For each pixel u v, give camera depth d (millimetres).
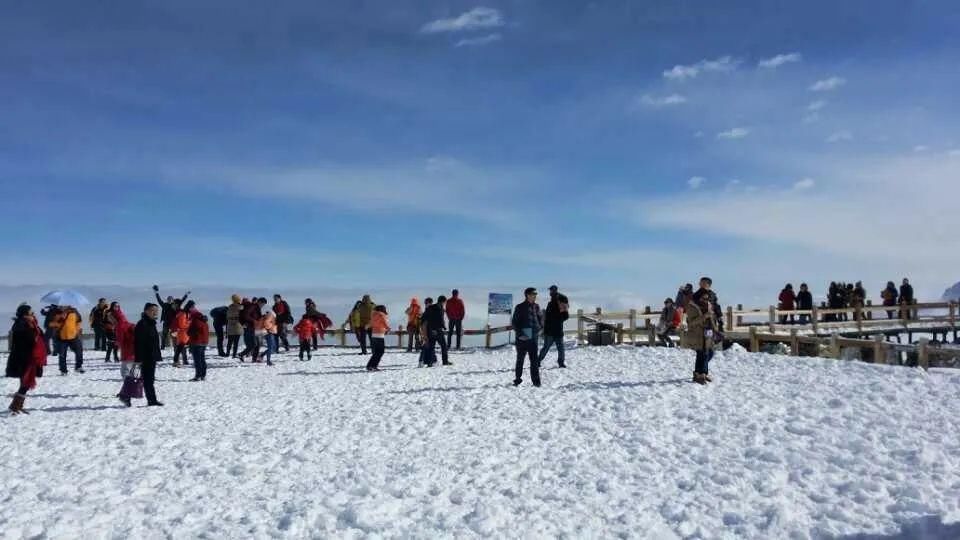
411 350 30391
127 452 11148
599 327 26641
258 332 25500
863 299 35250
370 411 14727
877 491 8461
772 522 7469
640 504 8289
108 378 21109
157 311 16203
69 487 9039
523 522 7672
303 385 19422
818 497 8344
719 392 15219
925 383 15500
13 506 8273
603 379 17953
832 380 16219
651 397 14844
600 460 10258
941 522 7258
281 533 7309
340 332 33562
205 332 21172
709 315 16188
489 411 14203
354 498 8594
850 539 7000
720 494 8562
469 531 7395
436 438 11922
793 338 21500
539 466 10047
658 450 10789
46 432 12883
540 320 17641
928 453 9727
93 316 30875
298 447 11367
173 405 16094
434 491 8914
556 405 14578
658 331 26062
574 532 7391
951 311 34625
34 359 15039
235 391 18500
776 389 15383
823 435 11070
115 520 7773
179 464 10352
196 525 7633
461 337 30516
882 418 12234
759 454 10219
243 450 11227
